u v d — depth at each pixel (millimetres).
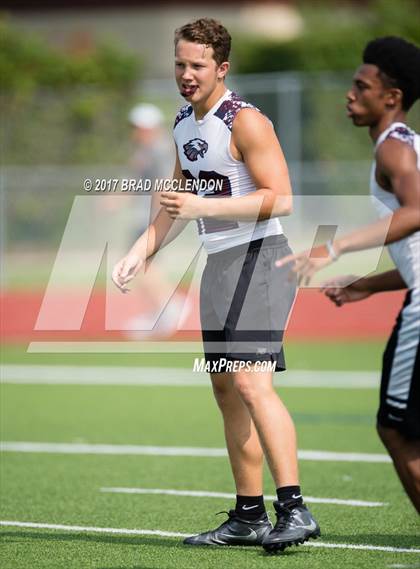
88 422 37469
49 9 116562
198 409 39906
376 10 93500
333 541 21484
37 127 85000
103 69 97812
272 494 26469
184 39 19531
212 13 116125
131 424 36938
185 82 19609
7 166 85438
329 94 75500
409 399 17531
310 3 98875
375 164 17781
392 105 18000
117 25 115438
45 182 81562
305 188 75625
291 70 93500
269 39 96812
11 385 46406
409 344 17531
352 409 38656
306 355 52812
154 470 29625
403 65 17828
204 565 19578
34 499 26172
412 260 17688
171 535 22359
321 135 75562
